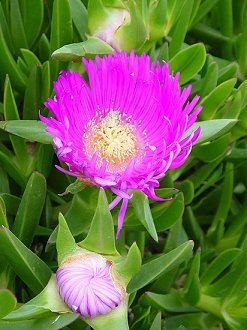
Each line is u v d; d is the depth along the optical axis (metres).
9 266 0.23
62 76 0.21
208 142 0.25
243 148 0.29
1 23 0.25
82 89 0.22
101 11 0.23
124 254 0.24
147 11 0.24
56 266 0.24
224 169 0.29
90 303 0.19
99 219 0.20
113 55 0.23
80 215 0.23
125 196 0.20
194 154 0.26
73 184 0.21
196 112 0.21
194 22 0.30
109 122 0.23
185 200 0.26
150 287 0.25
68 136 0.20
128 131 0.23
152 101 0.22
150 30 0.24
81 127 0.22
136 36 0.23
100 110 0.23
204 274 0.26
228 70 0.27
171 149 0.20
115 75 0.22
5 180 0.24
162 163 0.20
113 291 0.19
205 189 0.29
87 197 0.22
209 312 0.26
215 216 0.29
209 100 0.25
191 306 0.26
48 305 0.20
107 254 0.20
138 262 0.20
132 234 0.26
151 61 0.26
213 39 0.31
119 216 0.20
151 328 0.22
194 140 0.20
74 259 0.20
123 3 0.23
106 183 0.20
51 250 0.24
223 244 0.29
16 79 0.25
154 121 0.22
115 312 0.20
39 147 0.24
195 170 0.30
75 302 0.19
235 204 0.30
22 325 0.20
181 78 0.26
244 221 0.28
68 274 0.19
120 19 0.23
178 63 0.25
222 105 0.26
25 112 0.25
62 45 0.24
